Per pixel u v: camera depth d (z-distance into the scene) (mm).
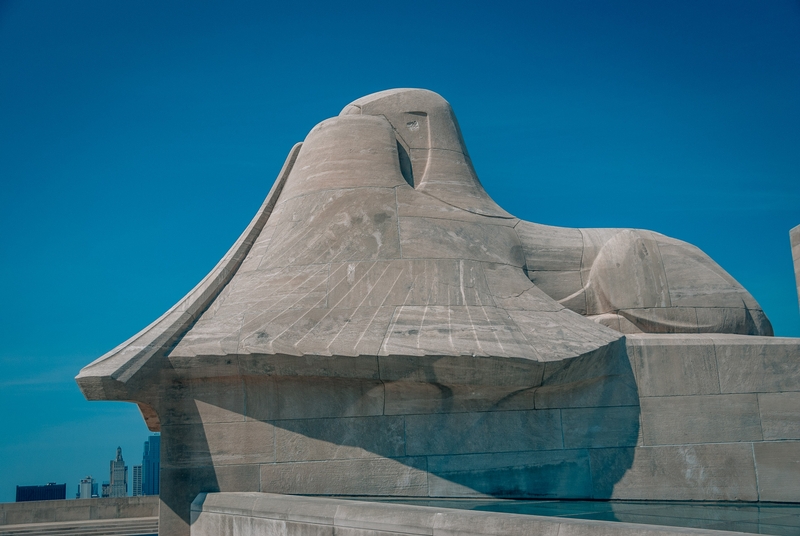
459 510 6914
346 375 9359
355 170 11164
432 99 12312
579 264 11492
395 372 9266
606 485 9562
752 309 11211
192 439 9516
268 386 9625
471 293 10117
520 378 9297
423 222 10758
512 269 10766
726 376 9969
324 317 9758
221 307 10273
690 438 9766
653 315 10914
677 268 11164
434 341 9289
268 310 9914
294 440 9492
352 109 12172
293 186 11516
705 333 10773
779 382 9945
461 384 9344
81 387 9156
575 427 9719
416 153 11844
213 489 9383
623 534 5727
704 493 9586
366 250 10391
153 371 9492
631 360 10008
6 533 15172
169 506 9352
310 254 10469
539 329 9828
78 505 16938
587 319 10367
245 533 8398
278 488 9375
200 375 9570
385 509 7145
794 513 7648
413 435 9539
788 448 9727
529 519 6309
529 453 9586
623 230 11617
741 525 6723
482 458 9523
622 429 9773
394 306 9883
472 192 11617
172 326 9812
